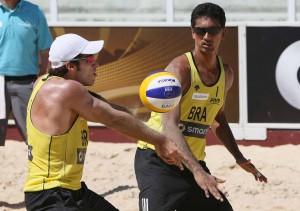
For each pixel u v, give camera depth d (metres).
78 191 12.85
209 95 14.47
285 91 28.73
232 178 23.84
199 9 14.10
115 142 29.08
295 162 26.02
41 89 12.51
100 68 28.66
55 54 12.62
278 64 28.72
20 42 21.44
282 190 22.75
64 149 12.52
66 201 12.51
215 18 14.06
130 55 28.66
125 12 30.00
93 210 13.33
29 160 12.73
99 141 29.17
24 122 21.69
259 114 28.84
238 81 28.73
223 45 28.73
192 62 14.27
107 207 13.46
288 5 29.62
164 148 12.41
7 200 22.11
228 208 14.73
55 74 12.71
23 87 21.59
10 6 21.45
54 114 12.34
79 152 12.66
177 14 29.92
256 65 28.73
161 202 14.25
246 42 28.69
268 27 28.62
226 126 15.84
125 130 12.34
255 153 27.39
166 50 28.56
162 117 13.87
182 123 14.45
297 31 28.61
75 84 12.36
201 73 14.30
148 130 12.37
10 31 21.39
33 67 21.73
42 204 12.51
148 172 14.45
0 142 22.20
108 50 28.67
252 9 29.86
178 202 14.40
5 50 21.48
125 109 12.91
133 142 29.06
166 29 28.56
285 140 28.84
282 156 26.92
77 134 12.59
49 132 12.40
